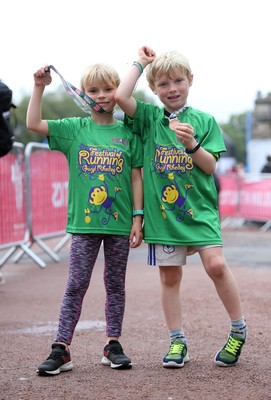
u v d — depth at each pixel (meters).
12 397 3.38
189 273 7.84
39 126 3.90
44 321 5.34
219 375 3.71
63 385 3.57
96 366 3.95
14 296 6.51
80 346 4.48
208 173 3.86
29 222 8.80
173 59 3.85
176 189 3.84
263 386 3.51
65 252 10.45
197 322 5.13
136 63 3.92
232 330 3.92
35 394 3.43
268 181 15.03
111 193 3.89
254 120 49.78
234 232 14.41
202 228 3.82
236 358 3.89
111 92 3.97
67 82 3.85
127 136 3.99
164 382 3.60
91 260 3.93
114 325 3.98
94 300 6.19
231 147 30.41
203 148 3.85
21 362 4.08
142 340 4.59
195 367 3.89
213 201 3.92
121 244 3.94
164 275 3.95
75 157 3.95
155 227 3.87
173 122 3.75
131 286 6.94
